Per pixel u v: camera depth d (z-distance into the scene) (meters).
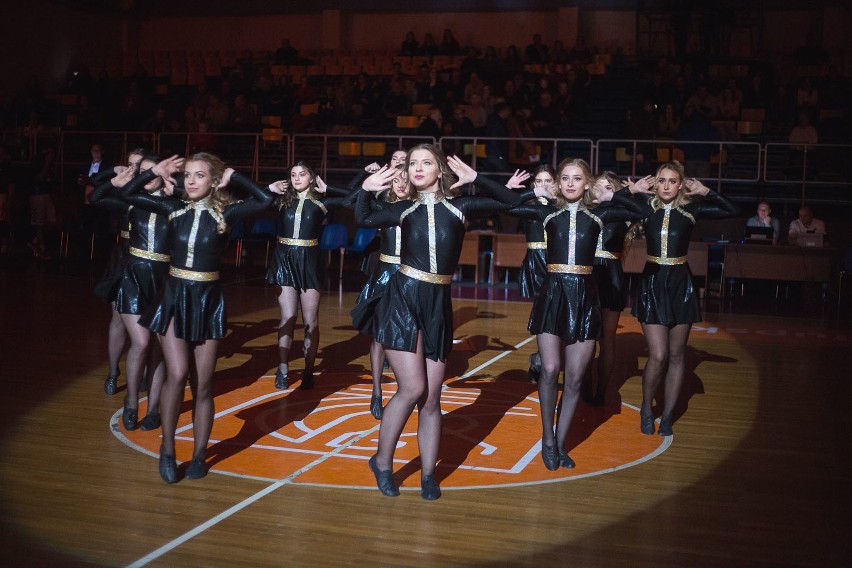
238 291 12.35
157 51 22.39
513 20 20.62
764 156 15.10
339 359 7.96
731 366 8.00
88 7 21.55
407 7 21.23
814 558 3.77
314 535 3.88
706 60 17.36
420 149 4.30
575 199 4.88
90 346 8.19
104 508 4.15
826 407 6.51
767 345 9.12
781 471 4.96
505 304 11.70
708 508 4.34
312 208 6.60
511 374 7.48
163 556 3.62
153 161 5.21
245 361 7.78
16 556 3.60
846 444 5.53
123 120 18.44
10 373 7.01
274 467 4.82
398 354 4.23
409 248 4.28
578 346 4.85
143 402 6.18
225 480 4.59
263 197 4.50
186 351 4.46
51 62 20.72
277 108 18.27
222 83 19.12
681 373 5.62
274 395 6.51
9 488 4.40
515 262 13.46
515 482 4.67
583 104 16.78
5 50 19.50
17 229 16.59
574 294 4.80
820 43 19.03
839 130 16.02
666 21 18.66
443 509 4.24
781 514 4.28
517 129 15.70
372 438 5.41
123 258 5.80
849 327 10.43
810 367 8.00
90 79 19.62
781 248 12.49
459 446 5.31
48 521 3.98
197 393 4.56
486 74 18.09
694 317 5.48
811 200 14.54
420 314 4.24
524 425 5.82
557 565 3.63
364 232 12.93
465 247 13.62
